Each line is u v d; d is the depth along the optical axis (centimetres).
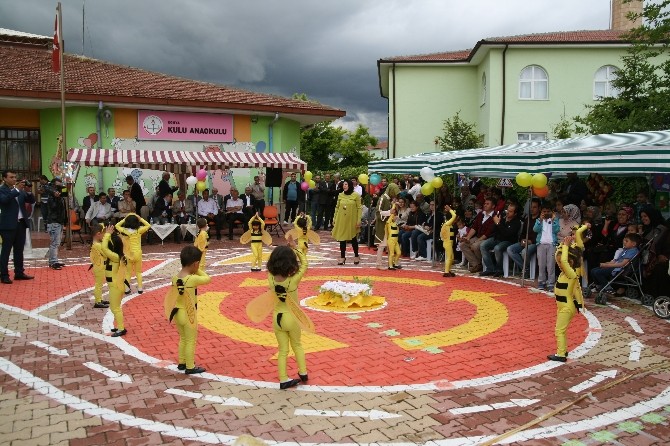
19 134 1967
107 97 1878
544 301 979
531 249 1137
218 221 1845
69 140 1933
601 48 2494
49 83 1897
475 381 592
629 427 486
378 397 548
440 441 457
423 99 2845
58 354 683
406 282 1156
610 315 877
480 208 1411
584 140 1141
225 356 678
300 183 2180
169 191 1827
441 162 1339
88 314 887
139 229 1047
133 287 1105
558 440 461
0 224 1119
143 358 669
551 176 1412
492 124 2539
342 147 4262
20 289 1080
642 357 673
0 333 775
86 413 511
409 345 718
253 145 2216
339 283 955
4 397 549
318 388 571
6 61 2128
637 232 982
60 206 1320
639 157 880
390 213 1316
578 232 684
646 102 1656
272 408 522
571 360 661
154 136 2038
